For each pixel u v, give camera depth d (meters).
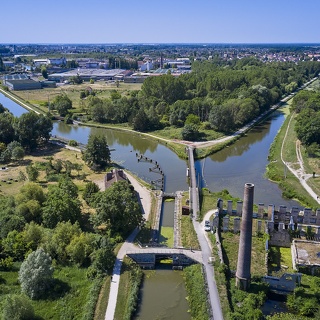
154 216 95.25
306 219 88.75
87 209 97.56
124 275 70.12
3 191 109.12
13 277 68.94
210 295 64.12
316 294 64.00
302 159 139.12
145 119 188.38
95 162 133.12
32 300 63.66
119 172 117.12
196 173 130.88
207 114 195.75
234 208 98.62
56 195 90.44
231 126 186.38
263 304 64.19
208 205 100.19
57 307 62.28
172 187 118.12
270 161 142.00
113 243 78.25
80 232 78.31
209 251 77.81
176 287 70.12
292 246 78.69
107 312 61.16
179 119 194.50
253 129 194.00
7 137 151.12
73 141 160.75
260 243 81.31
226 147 162.50
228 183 121.69
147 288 69.69
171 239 85.56
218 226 87.50
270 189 116.62
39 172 126.38
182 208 96.38
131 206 84.81
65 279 68.94
